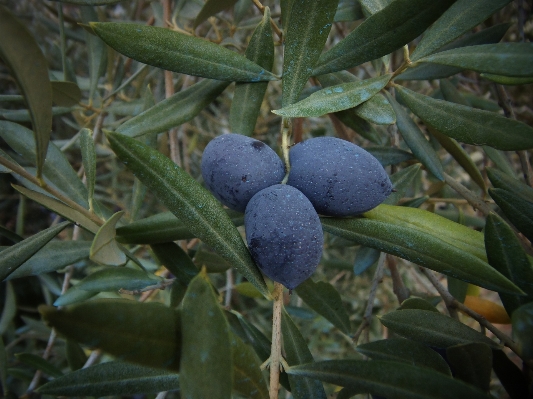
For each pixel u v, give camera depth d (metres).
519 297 0.08
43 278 0.17
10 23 0.07
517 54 0.08
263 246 0.08
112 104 0.19
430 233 0.10
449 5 0.09
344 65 0.10
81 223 0.10
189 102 0.11
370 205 0.09
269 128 0.25
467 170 0.13
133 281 0.12
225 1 0.13
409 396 0.07
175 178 0.09
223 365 0.07
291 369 0.09
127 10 0.25
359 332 0.14
